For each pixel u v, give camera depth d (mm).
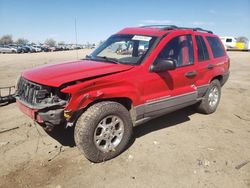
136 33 5008
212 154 4258
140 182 3469
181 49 5008
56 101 3586
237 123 5777
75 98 3525
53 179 3482
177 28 5285
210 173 3707
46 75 3861
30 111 3719
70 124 3715
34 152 4172
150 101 4402
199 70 5398
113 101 4035
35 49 51594
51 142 4527
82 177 3541
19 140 4578
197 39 5551
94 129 3711
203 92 5746
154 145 4516
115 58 4668
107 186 3373
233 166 3906
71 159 3986
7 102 6684
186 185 3430
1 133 4852
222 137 4965
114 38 5254
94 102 3842
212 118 6035
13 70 15523
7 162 3861
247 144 4688
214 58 5980
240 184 3479
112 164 3879
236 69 17688
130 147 4418
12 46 48344
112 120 3936
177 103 4934
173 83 4770
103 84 3773
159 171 3727
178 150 4363
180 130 5227
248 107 7148
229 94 8828
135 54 4578
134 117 4277
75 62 4684
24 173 3602
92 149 3744
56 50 61375
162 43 4602
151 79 4352
